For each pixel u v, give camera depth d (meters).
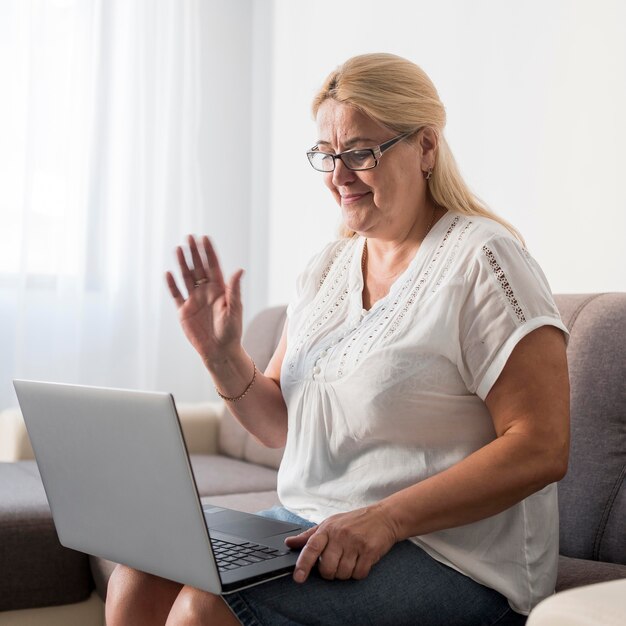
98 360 3.46
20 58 3.28
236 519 1.30
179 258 1.40
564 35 2.14
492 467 1.09
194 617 1.03
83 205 3.40
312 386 1.30
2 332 3.26
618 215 1.99
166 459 0.99
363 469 1.24
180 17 3.63
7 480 2.15
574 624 0.73
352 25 3.03
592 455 1.48
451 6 2.51
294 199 3.43
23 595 1.80
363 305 1.35
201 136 3.69
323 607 1.05
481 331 1.17
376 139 1.28
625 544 1.42
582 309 1.59
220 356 1.41
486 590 1.17
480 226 1.25
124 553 1.12
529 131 2.24
